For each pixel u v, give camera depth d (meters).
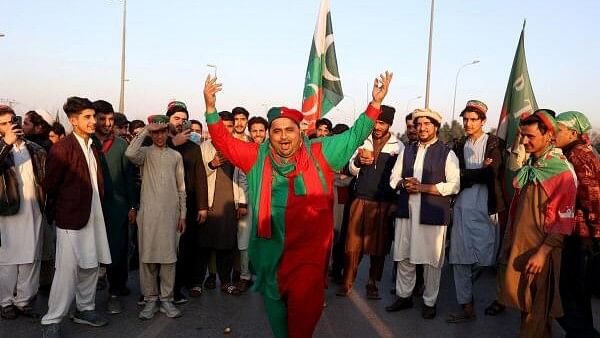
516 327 4.76
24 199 4.63
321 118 6.55
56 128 6.39
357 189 5.50
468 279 4.89
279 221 3.39
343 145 3.42
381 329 4.65
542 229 3.54
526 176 3.67
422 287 5.76
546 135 3.58
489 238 4.92
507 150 5.74
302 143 3.45
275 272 3.44
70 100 4.24
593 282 5.27
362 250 5.53
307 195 3.37
